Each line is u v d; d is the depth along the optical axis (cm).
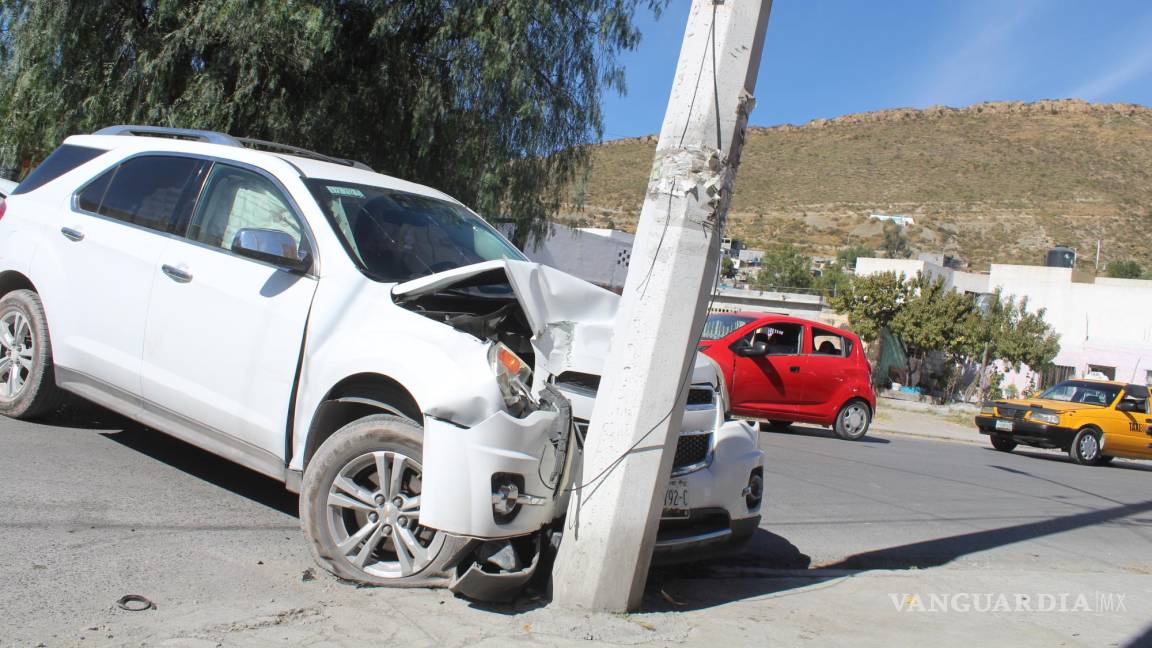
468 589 380
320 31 1366
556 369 416
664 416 395
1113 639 455
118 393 513
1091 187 14538
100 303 522
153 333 489
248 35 1351
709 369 487
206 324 464
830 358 1318
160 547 420
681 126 394
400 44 1527
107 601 354
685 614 423
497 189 1617
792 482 892
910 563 629
